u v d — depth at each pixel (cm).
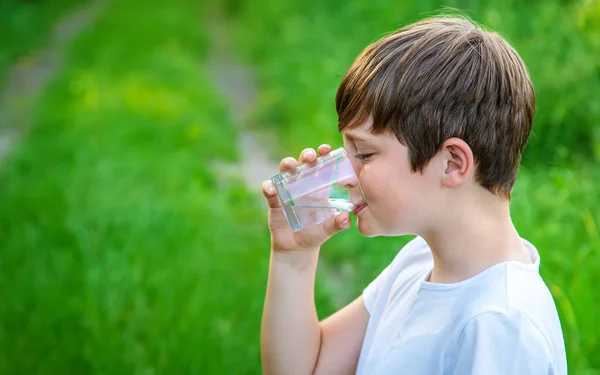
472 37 204
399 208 200
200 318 503
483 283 193
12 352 486
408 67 197
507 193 203
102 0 2183
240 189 769
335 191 216
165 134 902
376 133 200
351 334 247
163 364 462
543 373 179
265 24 1481
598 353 401
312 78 991
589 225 469
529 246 212
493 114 196
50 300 530
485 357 182
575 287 430
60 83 1177
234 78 1334
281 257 240
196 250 604
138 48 1419
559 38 670
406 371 199
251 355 468
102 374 459
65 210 679
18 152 867
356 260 604
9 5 1750
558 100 627
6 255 605
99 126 920
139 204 680
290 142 906
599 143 575
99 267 571
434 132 194
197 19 1853
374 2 988
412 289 218
